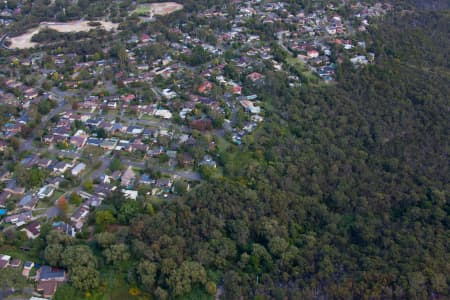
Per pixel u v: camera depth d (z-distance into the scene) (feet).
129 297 533.96
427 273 538.47
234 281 536.83
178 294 523.29
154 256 561.43
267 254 578.25
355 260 577.02
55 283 532.73
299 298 518.37
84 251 556.51
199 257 563.89
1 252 578.66
